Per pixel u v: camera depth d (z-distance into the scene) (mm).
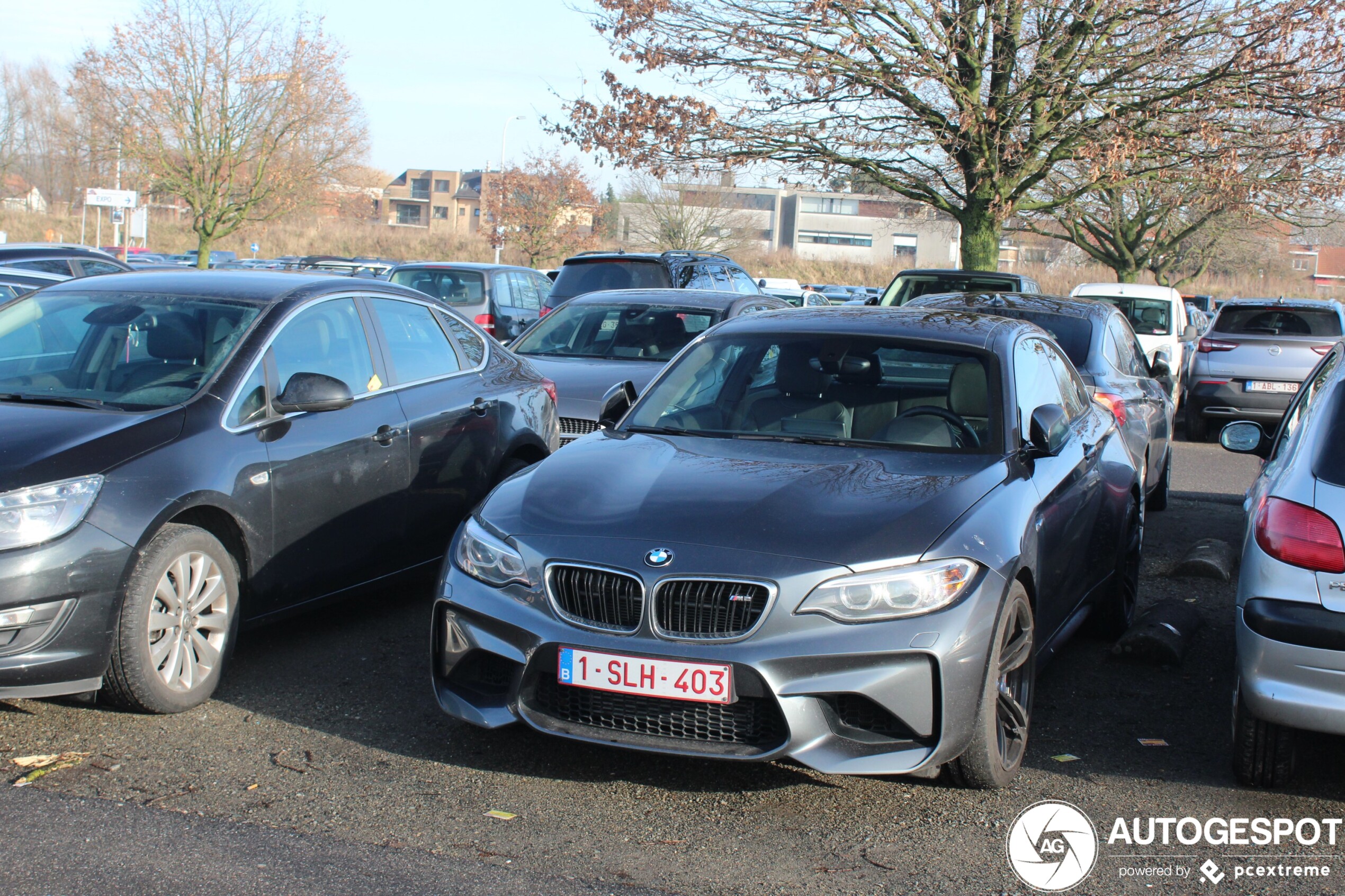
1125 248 36875
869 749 3461
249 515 4531
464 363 6117
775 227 103562
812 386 4809
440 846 3295
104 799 3520
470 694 3799
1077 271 60250
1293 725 3502
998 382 4676
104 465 4062
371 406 5305
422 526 5562
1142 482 6113
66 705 4305
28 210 58906
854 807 3650
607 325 9352
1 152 62375
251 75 30812
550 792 3695
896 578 3475
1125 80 15953
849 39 15742
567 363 8781
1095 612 5668
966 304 7871
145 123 30062
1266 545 3592
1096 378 7215
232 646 4500
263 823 3393
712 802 3658
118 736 4027
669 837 3402
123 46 29562
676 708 3529
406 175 110250
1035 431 4531
